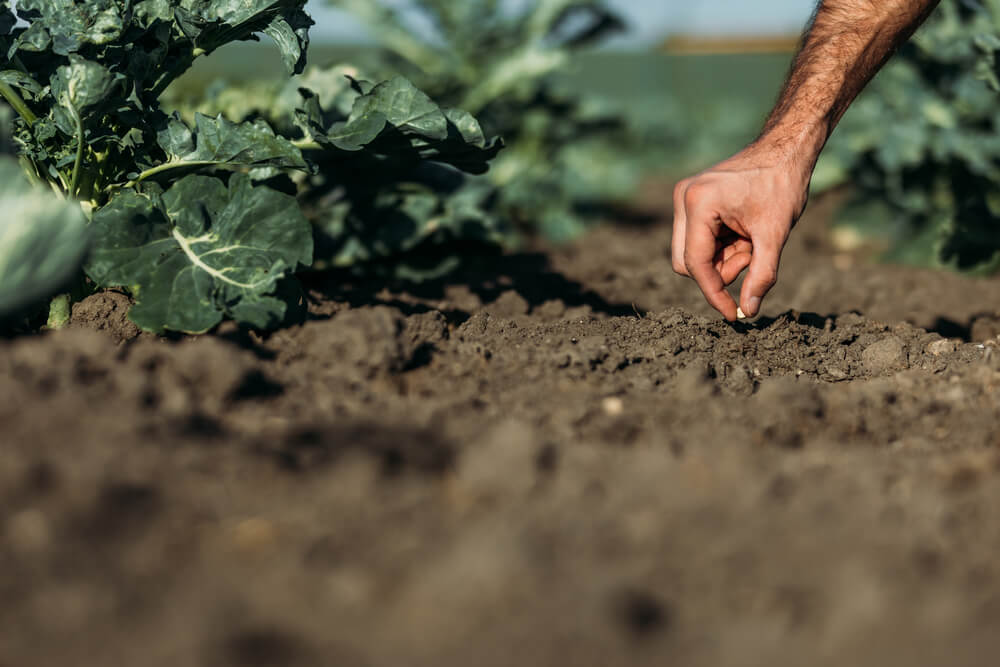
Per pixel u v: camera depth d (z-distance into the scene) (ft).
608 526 4.58
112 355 5.16
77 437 4.76
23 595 4.34
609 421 5.18
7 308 4.95
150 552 4.45
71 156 5.66
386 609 4.35
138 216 5.62
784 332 5.91
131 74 5.67
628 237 10.11
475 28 10.37
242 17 5.71
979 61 7.45
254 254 5.62
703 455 4.95
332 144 5.70
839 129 9.79
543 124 10.92
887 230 9.72
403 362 5.43
